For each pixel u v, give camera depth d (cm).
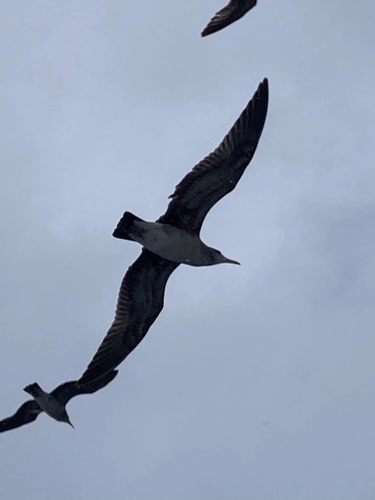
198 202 1419
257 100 1412
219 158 1394
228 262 1457
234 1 1459
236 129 1402
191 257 1435
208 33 1448
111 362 1497
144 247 1478
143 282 1499
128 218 1407
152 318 1511
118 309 1509
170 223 1426
